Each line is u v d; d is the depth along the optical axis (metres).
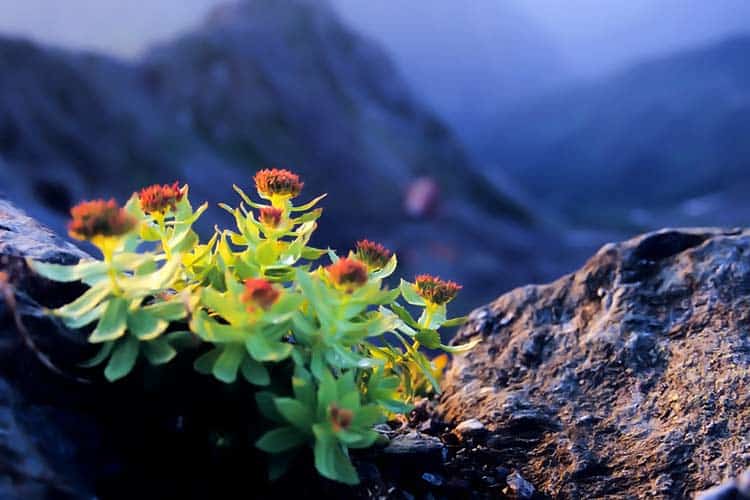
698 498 0.74
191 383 0.77
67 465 0.72
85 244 1.23
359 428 0.74
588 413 0.88
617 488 0.82
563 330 0.95
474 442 0.87
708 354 0.88
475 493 0.83
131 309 0.74
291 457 0.75
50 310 0.75
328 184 7.66
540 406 0.89
